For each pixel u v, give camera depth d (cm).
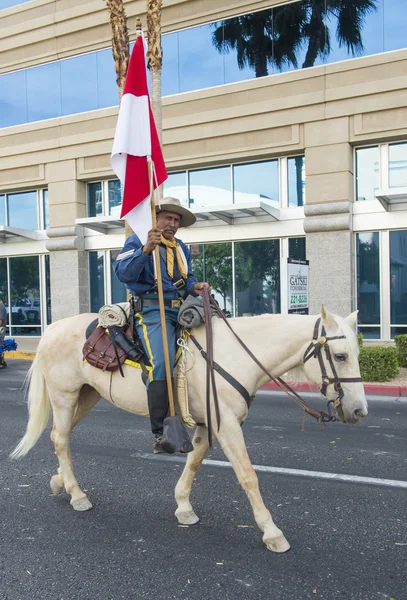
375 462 525
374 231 1427
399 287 1406
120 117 378
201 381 354
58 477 450
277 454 557
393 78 1333
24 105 1906
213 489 460
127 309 392
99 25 1745
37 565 329
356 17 1385
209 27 1574
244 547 350
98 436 652
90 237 1842
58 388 427
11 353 1571
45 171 1864
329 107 1412
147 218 375
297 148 1465
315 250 1448
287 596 289
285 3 1466
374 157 1426
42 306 1962
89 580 310
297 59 1462
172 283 375
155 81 1161
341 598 286
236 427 344
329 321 338
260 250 1578
